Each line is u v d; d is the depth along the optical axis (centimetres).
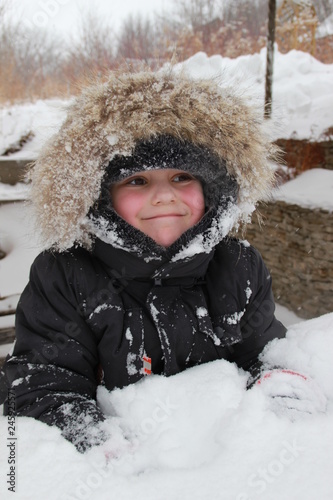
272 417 80
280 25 1084
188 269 97
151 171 89
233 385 91
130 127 85
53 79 674
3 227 319
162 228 90
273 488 68
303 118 564
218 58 926
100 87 94
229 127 92
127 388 92
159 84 90
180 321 98
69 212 90
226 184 96
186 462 77
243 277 107
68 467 71
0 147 437
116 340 95
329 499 66
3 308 219
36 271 98
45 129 109
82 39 714
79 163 88
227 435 78
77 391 91
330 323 112
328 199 405
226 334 103
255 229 482
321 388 96
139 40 845
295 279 427
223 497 66
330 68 909
